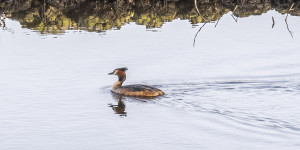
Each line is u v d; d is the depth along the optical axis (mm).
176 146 31688
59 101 41188
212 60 52812
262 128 34688
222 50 56531
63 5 78000
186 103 40844
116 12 75312
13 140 33031
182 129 34656
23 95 42344
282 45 58531
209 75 48188
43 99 41531
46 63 51781
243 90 44125
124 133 34094
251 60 52844
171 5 79562
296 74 48219
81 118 37281
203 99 41812
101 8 77000
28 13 74688
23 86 44688
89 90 44406
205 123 35844
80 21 71188
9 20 72500
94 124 35969
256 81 46375
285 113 37812
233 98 41969
